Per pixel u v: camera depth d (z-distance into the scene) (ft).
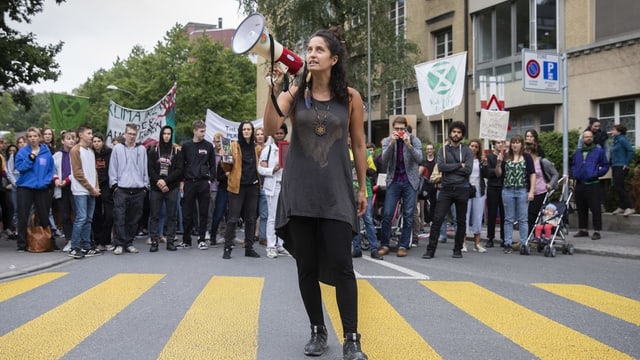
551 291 20.34
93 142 31.91
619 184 40.06
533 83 36.76
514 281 22.45
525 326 15.44
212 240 35.09
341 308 11.85
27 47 49.26
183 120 145.59
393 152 30.53
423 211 44.27
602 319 16.31
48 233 31.19
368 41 73.87
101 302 17.81
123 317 15.96
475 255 31.22
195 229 41.68
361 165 12.68
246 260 27.91
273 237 29.32
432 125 79.05
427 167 40.70
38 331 14.52
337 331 14.82
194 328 14.83
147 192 39.17
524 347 13.51
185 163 33.14
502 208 35.99
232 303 17.76
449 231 44.27
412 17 83.15
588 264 27.48
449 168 29.48
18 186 30.91
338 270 11.80
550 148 45.70
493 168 34.42
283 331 14.67
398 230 35.50
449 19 76.18
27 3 49.85
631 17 51.49
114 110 46.14
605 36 53.88
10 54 48.47
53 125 47.39
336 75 12.14
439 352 13.08
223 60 150.30
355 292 11.89
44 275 22.95
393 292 20.08
